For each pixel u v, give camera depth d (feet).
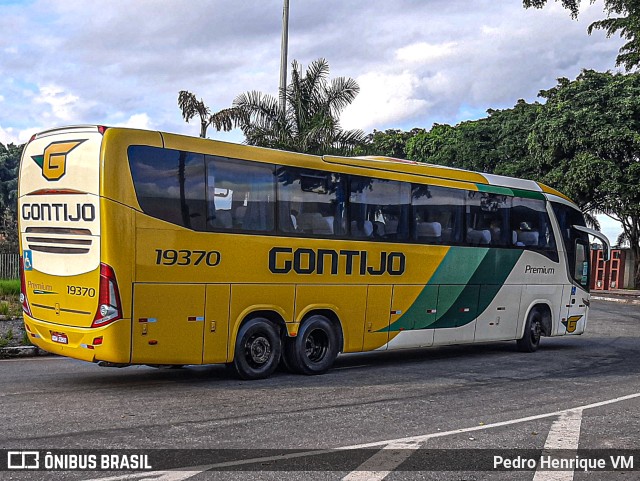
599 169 109.70
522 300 51.67
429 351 52.95
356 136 74.28
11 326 52.01
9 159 162.50
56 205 32.96
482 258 48.47
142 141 32.30
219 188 34.83
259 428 26.13
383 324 42.50
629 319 80.33
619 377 41.04
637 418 29.71
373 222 41.91
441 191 46.09
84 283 31.83
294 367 38.78
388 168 43.06
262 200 36.63
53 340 33.40
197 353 34.01
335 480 20.44
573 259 56.18
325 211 39.52
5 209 153.99
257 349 36.91
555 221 54.80
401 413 29.55
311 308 38.83
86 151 31.86
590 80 115.75
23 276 35.27
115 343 31.30
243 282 35.68
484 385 37.27
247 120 75.46
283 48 76.33
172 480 19.90
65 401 29.81
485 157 131.75
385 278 42.47
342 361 46.34
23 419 26.30
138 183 32.04
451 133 148.87
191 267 33.63
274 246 36.96
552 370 43.45
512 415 29.76
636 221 130.00
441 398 33.19
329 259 39.55
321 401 31.65
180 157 33.45
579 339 62.75
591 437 26.27
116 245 31.27
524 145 125.70
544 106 119.34
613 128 109.50
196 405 29.86
